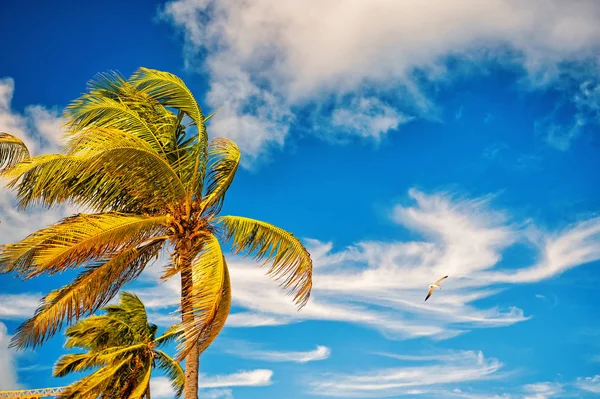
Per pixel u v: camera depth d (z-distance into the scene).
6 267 13.67
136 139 14.84
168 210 15.45
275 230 15.92
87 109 15.53
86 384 21.98
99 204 15.07
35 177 13.78
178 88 16.81
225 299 15.77
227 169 16.97
